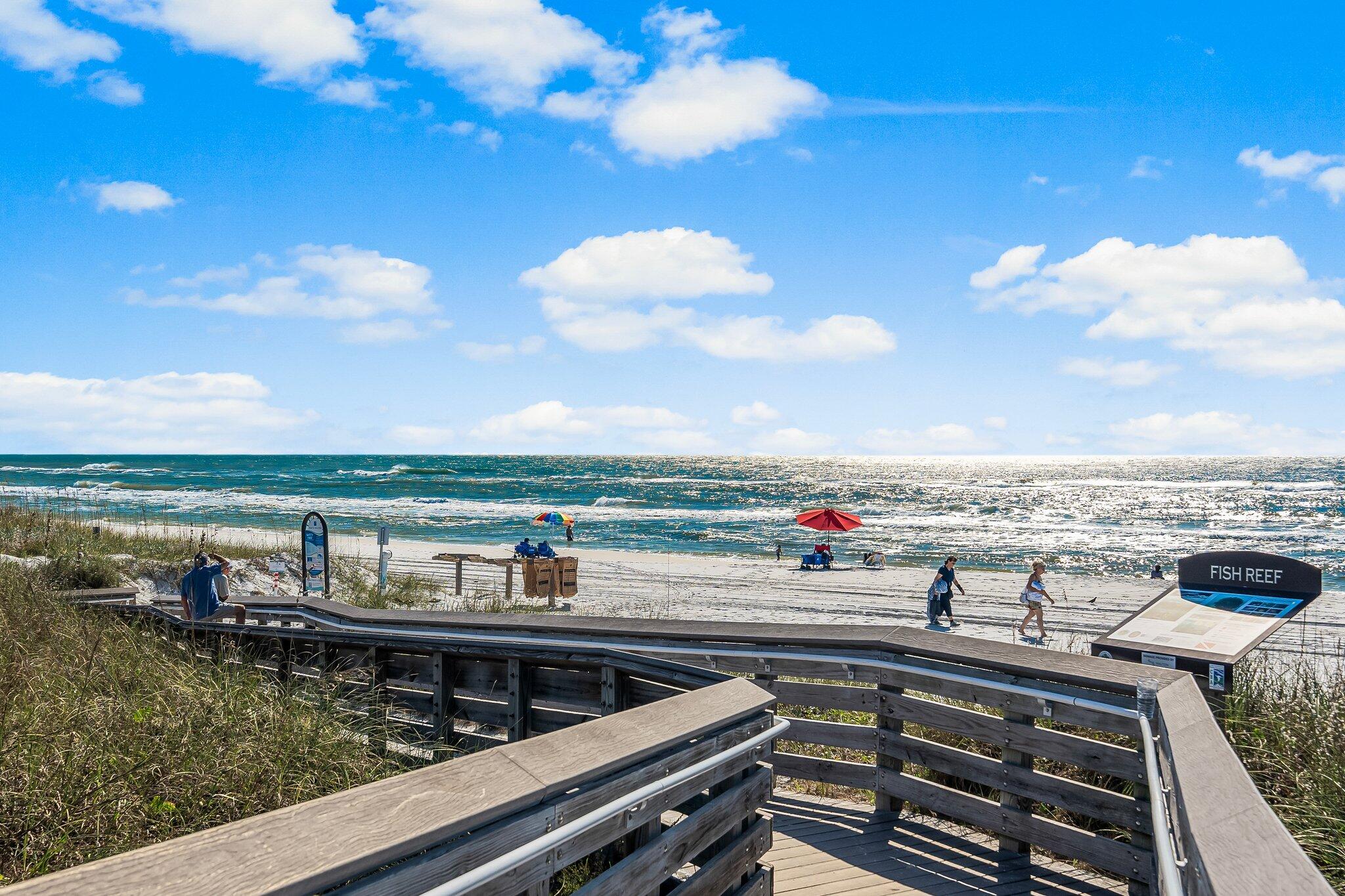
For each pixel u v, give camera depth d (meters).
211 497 72.38
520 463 194.12
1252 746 4.67
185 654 5.86
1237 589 5.95
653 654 5.54
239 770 3.74
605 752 2.53
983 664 4.55
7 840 3.04
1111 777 4.99
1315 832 3.68
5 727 3.69
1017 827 4.46
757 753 3.59
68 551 12.92
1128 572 36.28
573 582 21.80
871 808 5.18
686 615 20.11
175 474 119.94
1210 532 56.31
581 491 91.62
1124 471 176.12
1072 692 4.22
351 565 21.28
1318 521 65.75
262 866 1.55
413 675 5.79
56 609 6.67
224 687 4.81
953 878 4.26
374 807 1.85
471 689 5.52
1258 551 5.90
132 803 3.37
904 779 4.96
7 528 15.06
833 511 29.73
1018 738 4.44
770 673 5.32
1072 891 4.14
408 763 4.79
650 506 73.56
